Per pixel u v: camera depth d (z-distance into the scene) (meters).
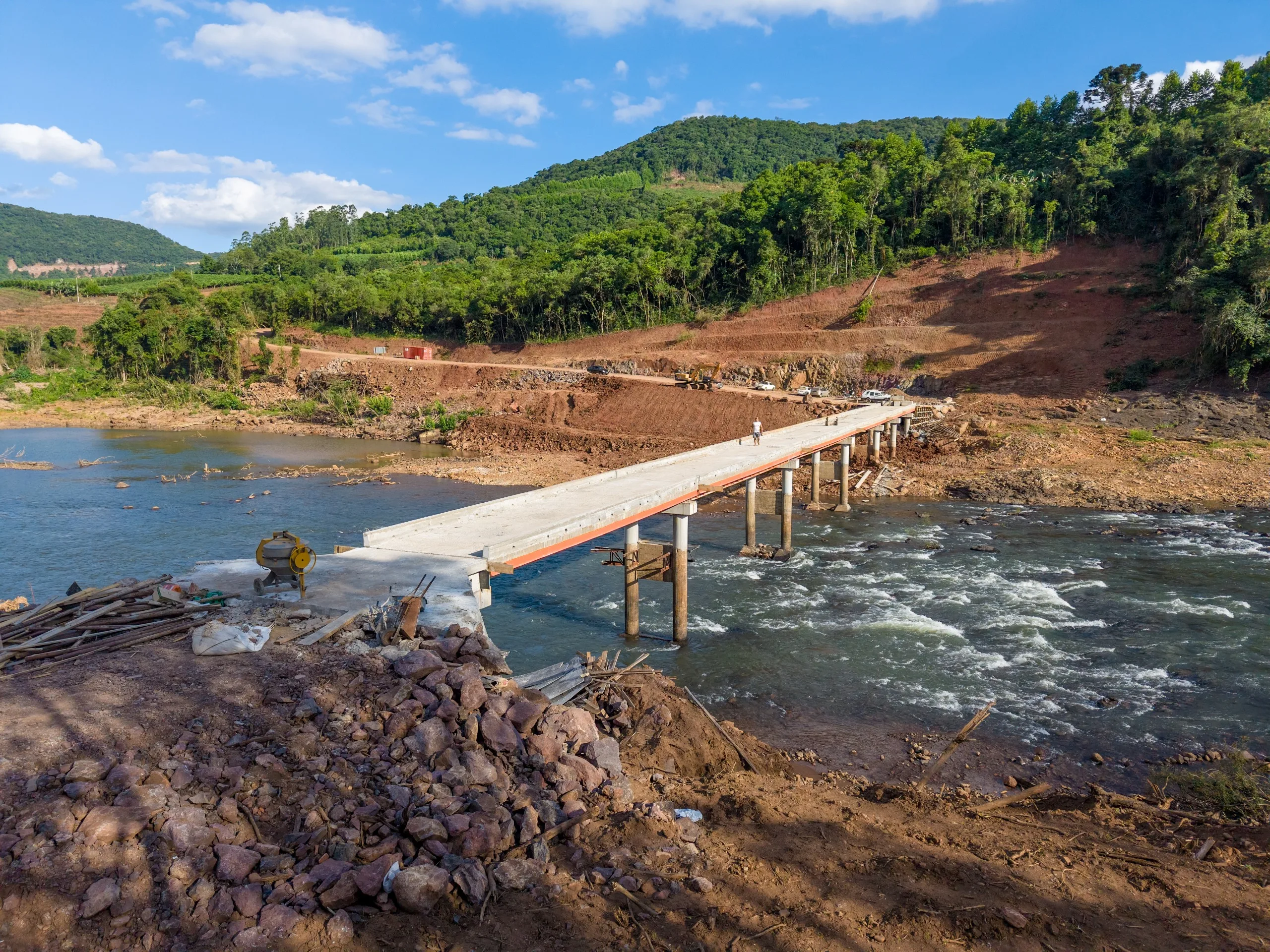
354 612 15.74
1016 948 9.55
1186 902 10.74
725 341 92.94
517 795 11.55
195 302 139.12
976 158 103.81
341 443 82.06
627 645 26.94
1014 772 18.09
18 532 43.16
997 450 57.84
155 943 8.11
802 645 26.48
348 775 11.02
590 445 71.06
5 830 8.82
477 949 8.78
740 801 13.35
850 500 51.56
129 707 11.57
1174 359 66.25
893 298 91.75
